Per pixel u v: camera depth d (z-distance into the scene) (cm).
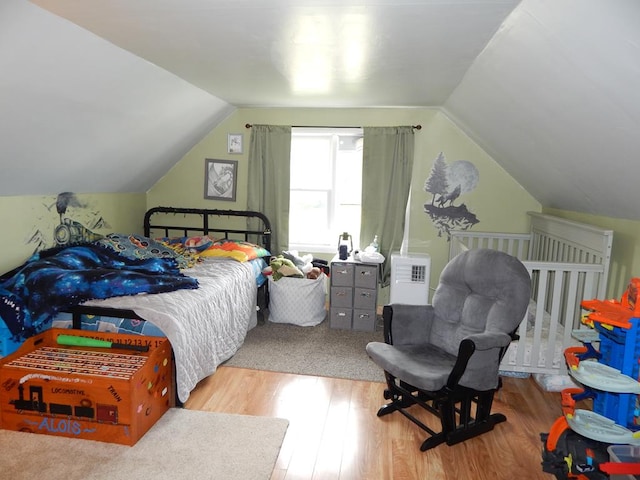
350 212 452
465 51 224
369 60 249
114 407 212
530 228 411
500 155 375
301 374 301
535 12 160
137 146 353
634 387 178
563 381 280
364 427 239
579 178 269
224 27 198
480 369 220
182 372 239
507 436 234
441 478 200
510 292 233
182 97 331
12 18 171
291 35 208
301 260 416
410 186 424
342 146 442
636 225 253
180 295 267
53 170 296
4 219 281
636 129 176
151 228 462
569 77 180
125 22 192
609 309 201
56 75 218
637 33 131
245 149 441
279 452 215
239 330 336
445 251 432
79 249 313
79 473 193
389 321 259
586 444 192
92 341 242
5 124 225
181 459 205
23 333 239
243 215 437
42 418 220
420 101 372
